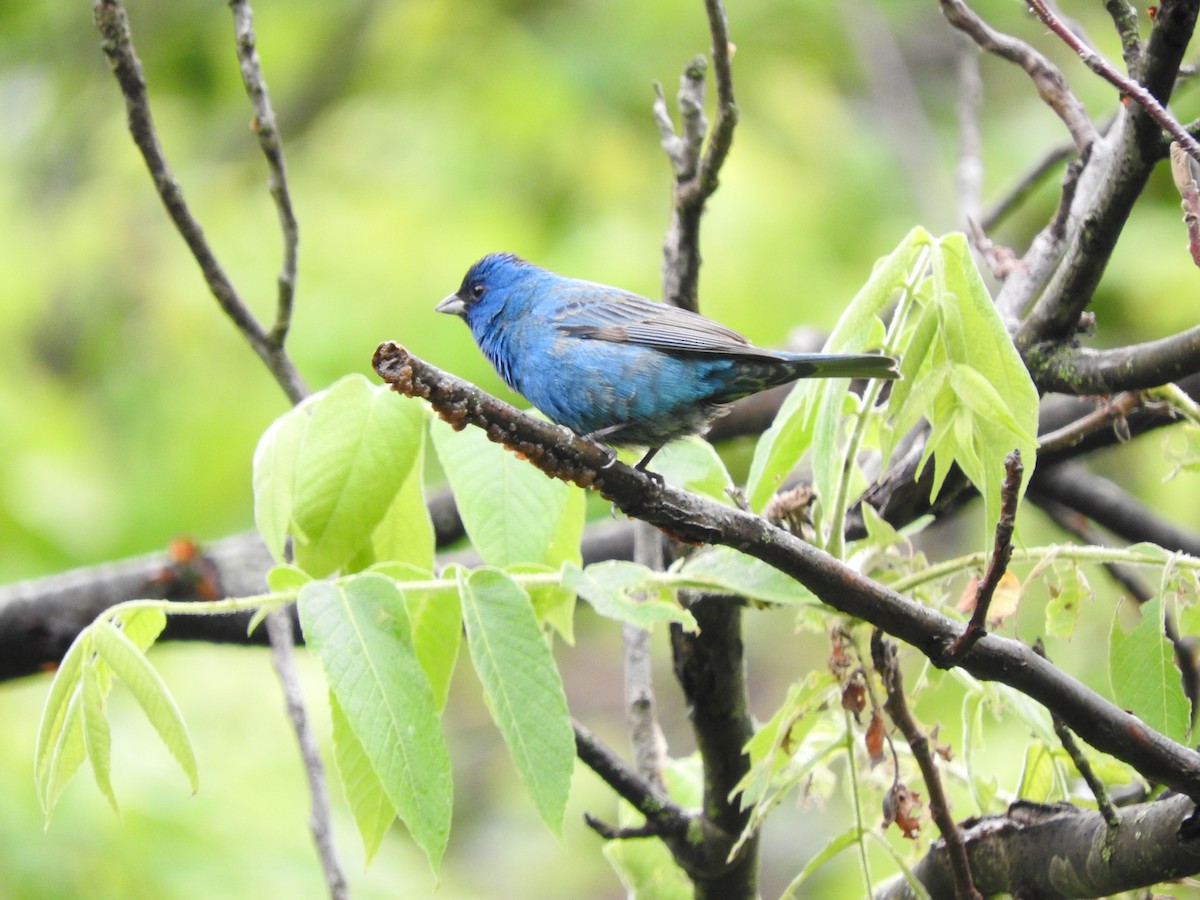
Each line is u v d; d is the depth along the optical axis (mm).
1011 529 5508
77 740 5902
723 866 7656
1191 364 6797
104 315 15852
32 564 14180
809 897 15820
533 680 5688
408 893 12000
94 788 11328
